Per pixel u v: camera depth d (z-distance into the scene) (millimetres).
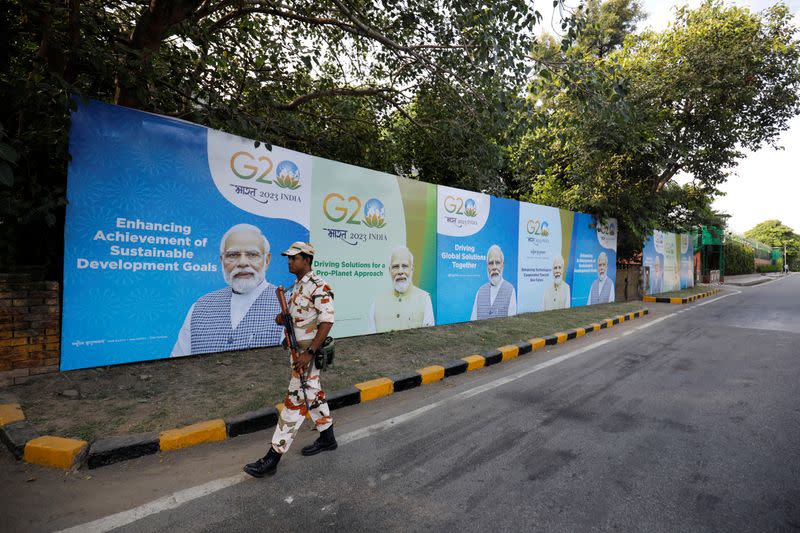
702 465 3320
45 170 5211
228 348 6062
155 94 6492
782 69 15648
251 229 6227
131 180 5152
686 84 15383
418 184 8688
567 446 3672
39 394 4246
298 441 3766
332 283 7285
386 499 2838
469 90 8211
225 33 7785
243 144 6133
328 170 7152
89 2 6395
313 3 8461
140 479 3068
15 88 4238
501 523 2572
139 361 5316
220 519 2596
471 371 6305
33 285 4566
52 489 2900
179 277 5582
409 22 8078
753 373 6090
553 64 7527
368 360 6195
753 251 56719
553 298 12961
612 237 15891
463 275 9812
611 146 14078
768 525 2557
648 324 11180
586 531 2500
